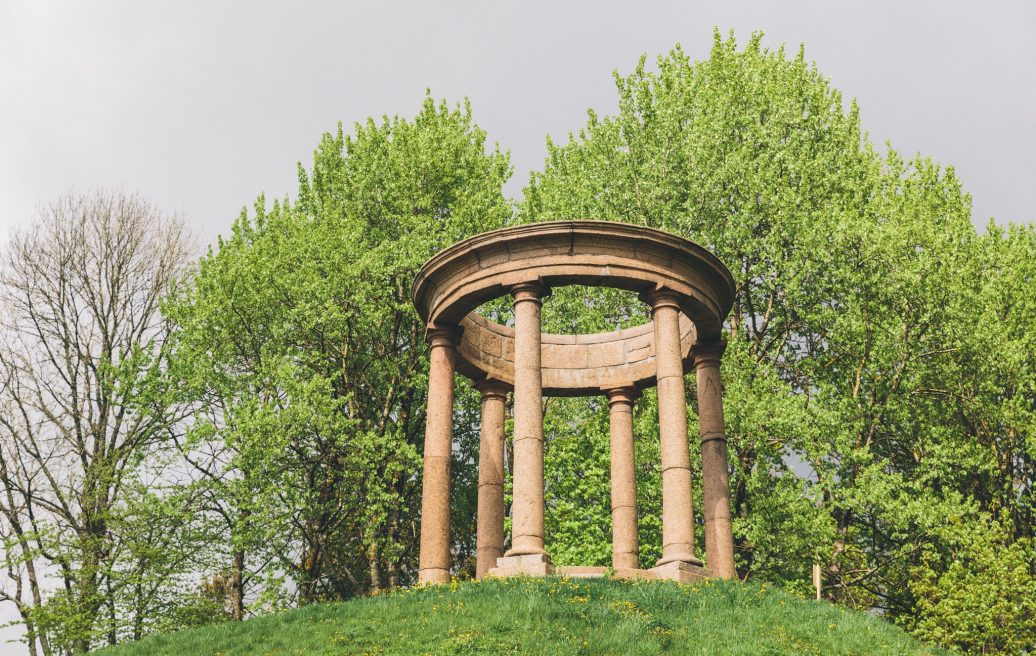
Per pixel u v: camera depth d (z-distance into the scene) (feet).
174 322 133.08
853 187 120.67
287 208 127.95
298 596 116.78
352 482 110.22
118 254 134.72
